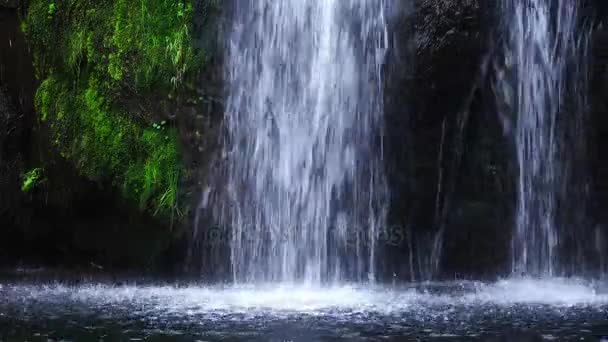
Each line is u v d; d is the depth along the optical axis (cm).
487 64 812
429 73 800
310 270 817
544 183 861
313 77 818
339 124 817
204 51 812
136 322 543
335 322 543
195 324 535
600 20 841
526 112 841
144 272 842
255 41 820
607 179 877
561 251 872
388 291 741
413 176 831
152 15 816
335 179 818
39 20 826
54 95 829
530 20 823
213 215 823
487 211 852
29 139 853
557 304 644
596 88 852
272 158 818
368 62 811
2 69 846
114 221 837
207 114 816
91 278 845
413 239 839
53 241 862
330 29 817
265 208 819
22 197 843
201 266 832
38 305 634
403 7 797
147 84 812
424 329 516
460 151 835
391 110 815
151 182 814
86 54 818
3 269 866
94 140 816
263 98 820
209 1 816
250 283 809
